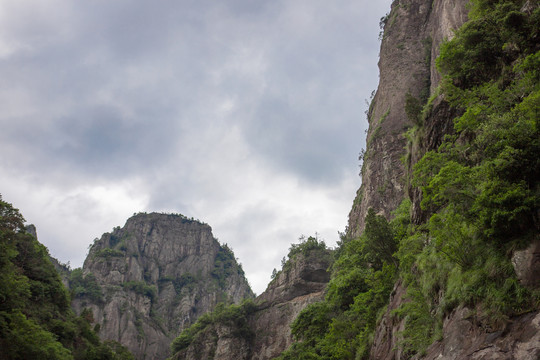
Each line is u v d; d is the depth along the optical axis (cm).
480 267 1275
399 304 2278
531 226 1139
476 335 1151
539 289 1022
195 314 18388
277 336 8850
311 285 9200
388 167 6519
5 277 4834
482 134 1470
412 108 2698
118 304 15050
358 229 6850
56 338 5681
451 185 1455
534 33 1802
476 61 2069
